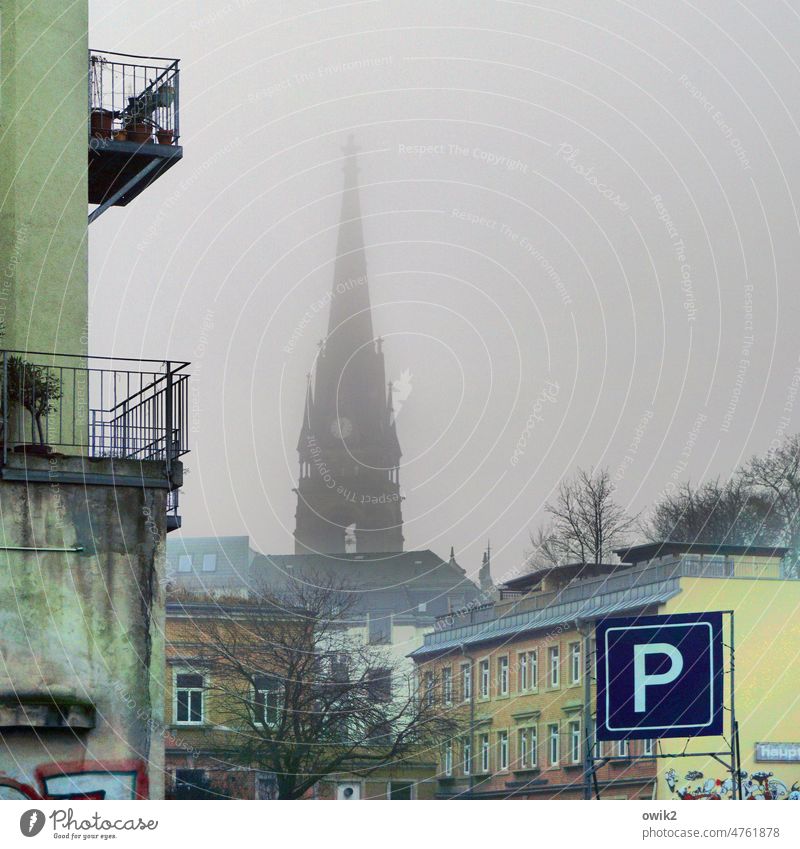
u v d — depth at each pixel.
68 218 20.48
